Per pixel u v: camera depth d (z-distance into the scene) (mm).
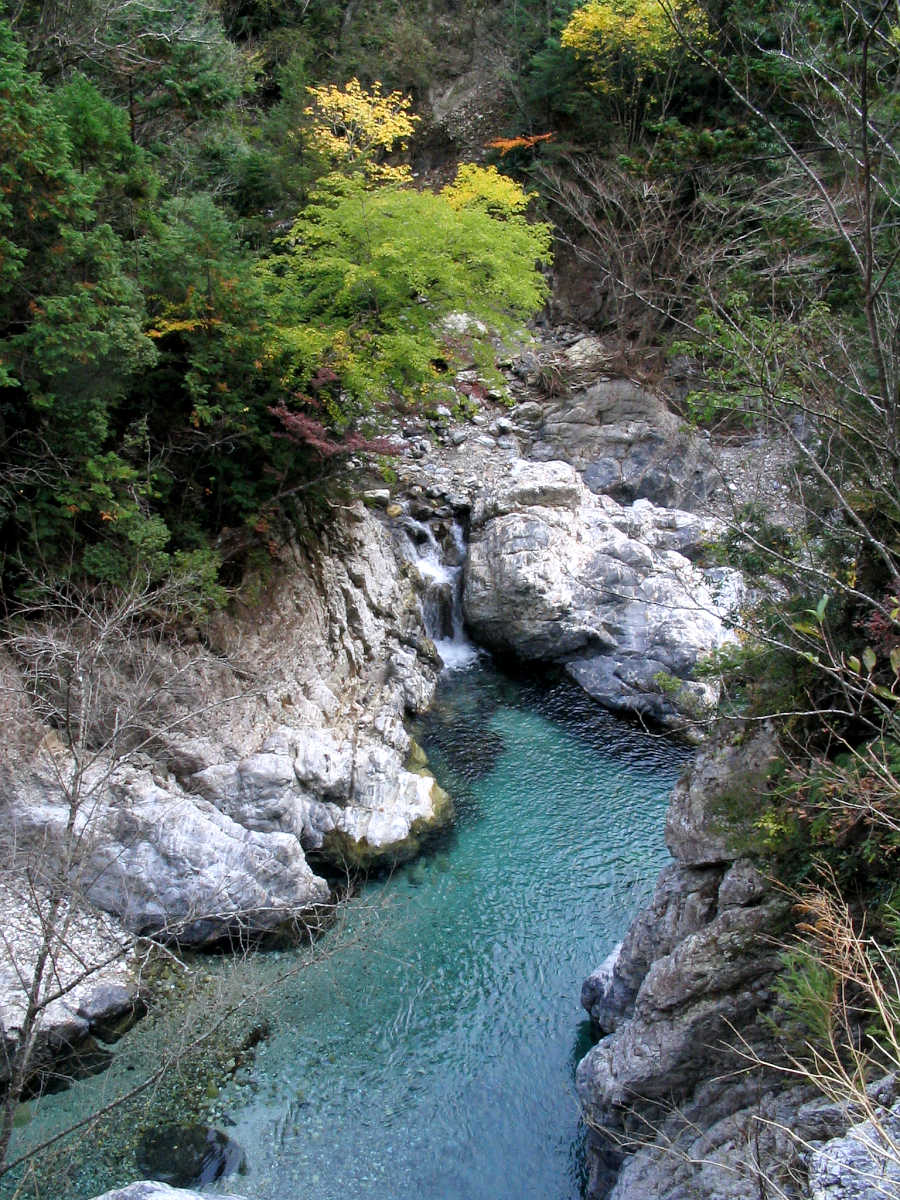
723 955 8180
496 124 29875
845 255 10328
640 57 23812
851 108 5734
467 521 20750
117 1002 10891
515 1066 10773
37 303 11086
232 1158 9594
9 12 14891
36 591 11625
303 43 28172
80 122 12227
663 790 15672
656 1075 8266
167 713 13047
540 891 13414
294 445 14797
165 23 16328
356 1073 10617
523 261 15281
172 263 12906
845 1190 4598
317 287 15000
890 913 6875
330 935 12523
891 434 5102
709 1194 6938
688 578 19141
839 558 9133
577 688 18531
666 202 21469
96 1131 9711
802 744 8484
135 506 12336
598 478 22375
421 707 17438
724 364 11500
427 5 31234
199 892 11992
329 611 16672
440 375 16266
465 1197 9391
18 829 11609
